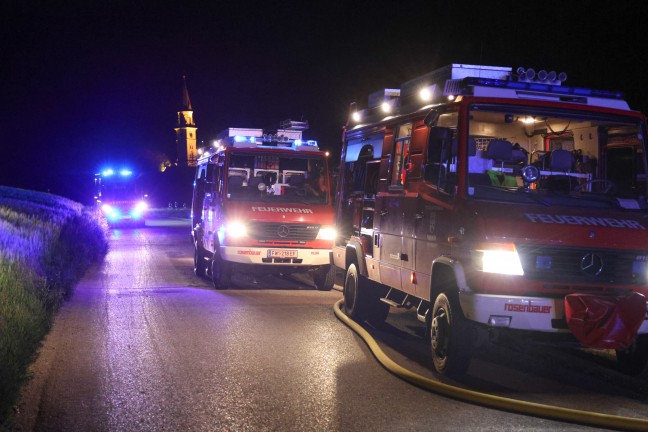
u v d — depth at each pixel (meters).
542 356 8.45
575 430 5.58
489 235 6.76
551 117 7.70
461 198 7.20
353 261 10.85
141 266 18.41
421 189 8.11
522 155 7.99
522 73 8.33
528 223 6.85
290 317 10.81
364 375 7.23
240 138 15.03
